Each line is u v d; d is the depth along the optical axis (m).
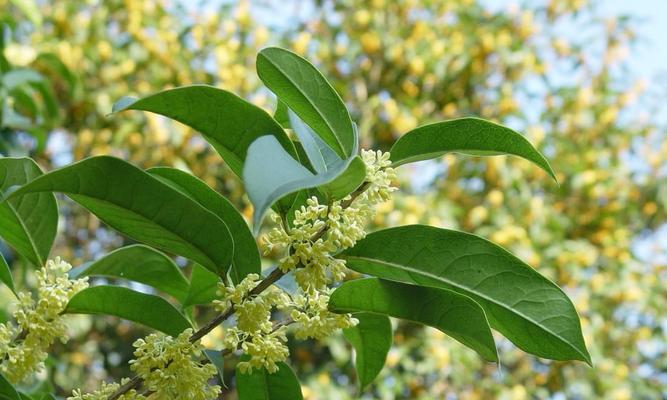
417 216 5.20
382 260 1.14
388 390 4.78
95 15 5.85
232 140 1.10
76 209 5.63
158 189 1.02
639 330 5.79
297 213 1.03
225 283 1.12
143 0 5.92
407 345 4.95
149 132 5.45
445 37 6.35
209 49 6.01
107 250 5.71
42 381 1.82
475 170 5.87
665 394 5.87
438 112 6.30
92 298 1.23
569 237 6.25
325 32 6.27
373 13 6.16
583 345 1.11
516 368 5.52
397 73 6.17
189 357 1.07
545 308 1.12
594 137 6.52
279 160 0.84
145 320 1.26
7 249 3.18
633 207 6.27
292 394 1.31
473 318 1.11
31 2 3.65
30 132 3.29
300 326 1.10
